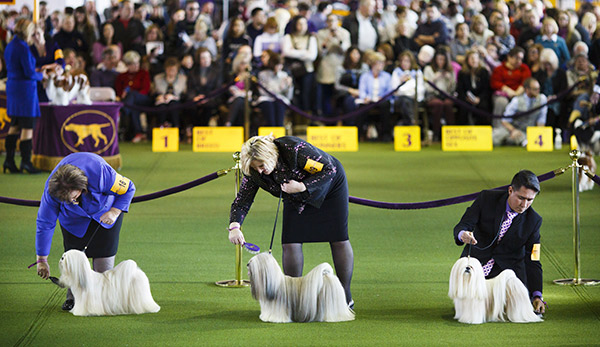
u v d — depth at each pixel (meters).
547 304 6.06
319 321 5.56
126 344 5.09
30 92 12.74
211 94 16.30
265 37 17.02
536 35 16.95
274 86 16.33
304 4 17.75
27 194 11.16
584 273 7.09
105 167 5.68
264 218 9.61
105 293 5.72
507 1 19.42
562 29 17.11
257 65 16.81
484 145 15.72
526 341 5.13
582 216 9.66
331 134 15.67
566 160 14.09
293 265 5.66
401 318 5.68
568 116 16.34
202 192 11.40
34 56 13.47
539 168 13.30
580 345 5.05
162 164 13.91
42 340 5.18
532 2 18.05
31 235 8.70
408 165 13.77
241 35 16.94
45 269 5.70
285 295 5.55
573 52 16.81
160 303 6.11
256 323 5.54
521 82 16.34
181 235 8.71
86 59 17.59
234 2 19.06
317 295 5.53
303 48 16.77
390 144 16.64
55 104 12.98
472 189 11.52
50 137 13.00
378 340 5.15
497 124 16.41
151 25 17.77
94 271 5.80
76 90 13.08
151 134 17.39
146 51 17.70
